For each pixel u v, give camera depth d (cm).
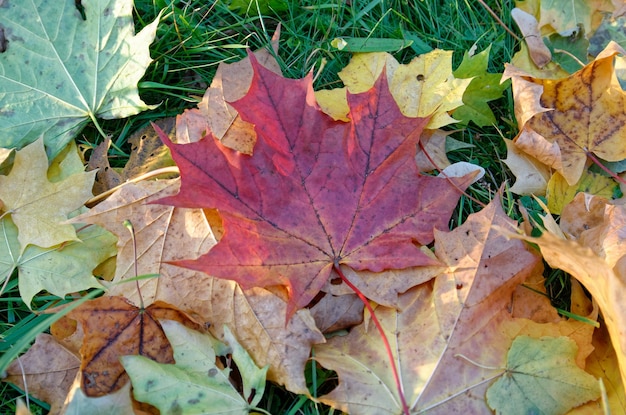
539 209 43
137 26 46
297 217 38
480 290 38
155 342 38
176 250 39
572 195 43
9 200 40
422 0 47
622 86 43
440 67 43
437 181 39
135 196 39
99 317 38
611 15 46
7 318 41
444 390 37
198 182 36
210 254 36
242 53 45
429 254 39
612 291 35
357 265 38
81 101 43
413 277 38
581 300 39
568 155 43
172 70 45
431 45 47
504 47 47
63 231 40
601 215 40
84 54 43
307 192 38
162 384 36
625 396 37
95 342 37
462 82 42
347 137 38
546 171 43
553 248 36
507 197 43
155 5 45
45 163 40
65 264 40
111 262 41
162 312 39
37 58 43
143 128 44
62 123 43
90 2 43
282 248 37
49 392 38
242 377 37
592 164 43
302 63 46
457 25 47
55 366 38
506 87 45
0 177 40
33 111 42
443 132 44
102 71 43
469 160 45
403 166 39
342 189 38
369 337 38
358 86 44
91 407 36
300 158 38
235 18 46
